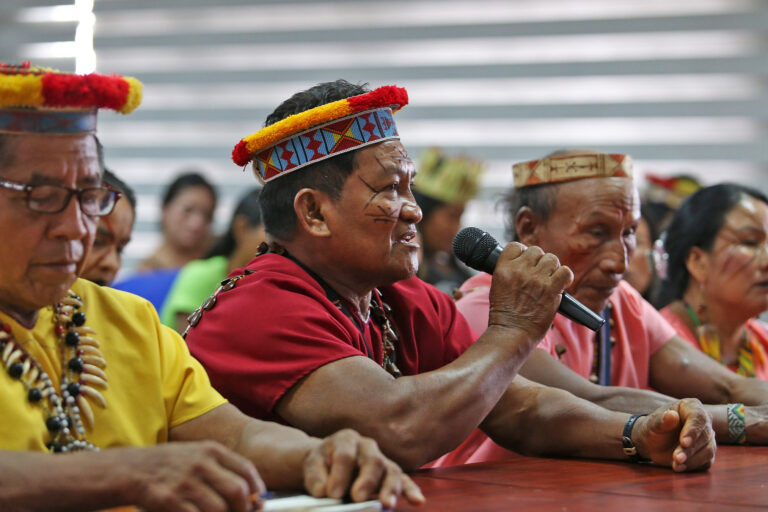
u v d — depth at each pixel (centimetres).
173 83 1001
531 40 938
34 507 173
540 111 938
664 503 204
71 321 220
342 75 972
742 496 214
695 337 429
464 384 242
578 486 225
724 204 422
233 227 573
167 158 998
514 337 255
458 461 335
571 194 341
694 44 913
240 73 991
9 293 205
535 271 261
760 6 899
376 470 191
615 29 924
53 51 977
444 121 952
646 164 921
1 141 196
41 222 199
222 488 174
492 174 941
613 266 340
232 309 260
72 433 212
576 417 280
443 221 679
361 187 262
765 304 418
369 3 966
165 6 995
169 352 234
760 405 347
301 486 207
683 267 436
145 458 176
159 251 711
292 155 266
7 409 202
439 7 954
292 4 981
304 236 269
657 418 256
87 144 204
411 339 288
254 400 250
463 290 358
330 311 262
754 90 906
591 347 365
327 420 240
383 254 264
